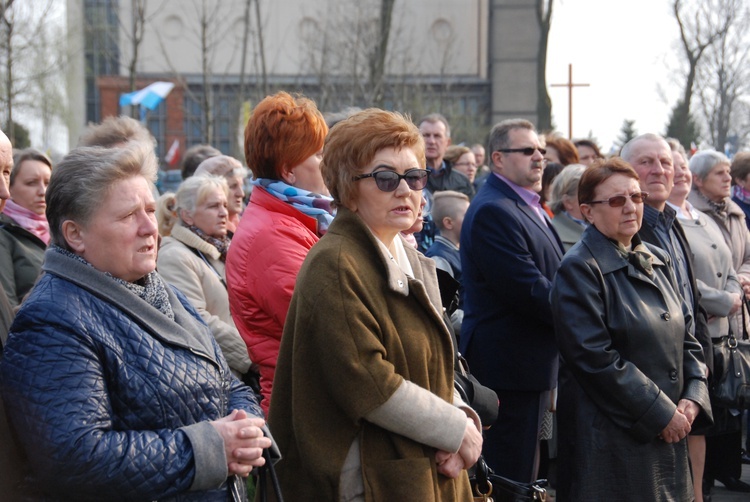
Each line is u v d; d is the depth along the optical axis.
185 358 3.01
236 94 28.50
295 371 3.42
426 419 3.32
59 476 2.67
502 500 4.99
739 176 8.98
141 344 2.90
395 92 29.42
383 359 3.36
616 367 4.84
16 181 6.04
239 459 2.93
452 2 41.12
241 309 4.20
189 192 5.93
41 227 6.12
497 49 41.75
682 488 4.96
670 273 5.30
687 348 5.22
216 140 36.81
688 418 4.93
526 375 5.85
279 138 4.29
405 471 3.32
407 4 40.62
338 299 3.33
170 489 2.80
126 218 2.96
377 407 3.27
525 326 5.89
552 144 9.05
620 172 5.08
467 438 3.44
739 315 6.91
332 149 3.64
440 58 39.47
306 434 3.39
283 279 4.05
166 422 2.91
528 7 41.56
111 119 5.45
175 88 37.53
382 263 3.47
